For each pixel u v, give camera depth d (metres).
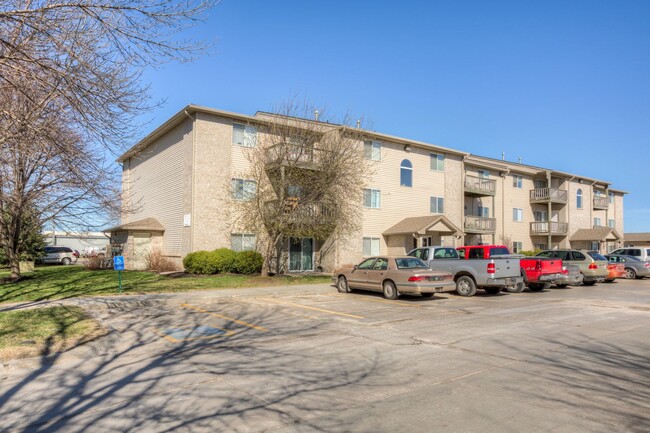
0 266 28.22
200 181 22.56
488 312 12.13
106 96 7.59
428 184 31.22
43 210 13.98
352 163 21.12
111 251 28.95
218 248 22.53
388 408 4.98
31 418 4.80
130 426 4.56
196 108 22.22
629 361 6.98
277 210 19.95
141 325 10.24
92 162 10.15
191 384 5.90
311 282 19.84
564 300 15.09
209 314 11.85
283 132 20.39
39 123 8.28
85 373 6.47
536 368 6.58
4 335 8.38
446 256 17.55
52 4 7.04
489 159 43.81
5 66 7.17
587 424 4.53
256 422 4.62
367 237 27.78
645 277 27.47
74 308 11.87
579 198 44.22
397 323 10.41
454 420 4.64
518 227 39.84
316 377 6.18
